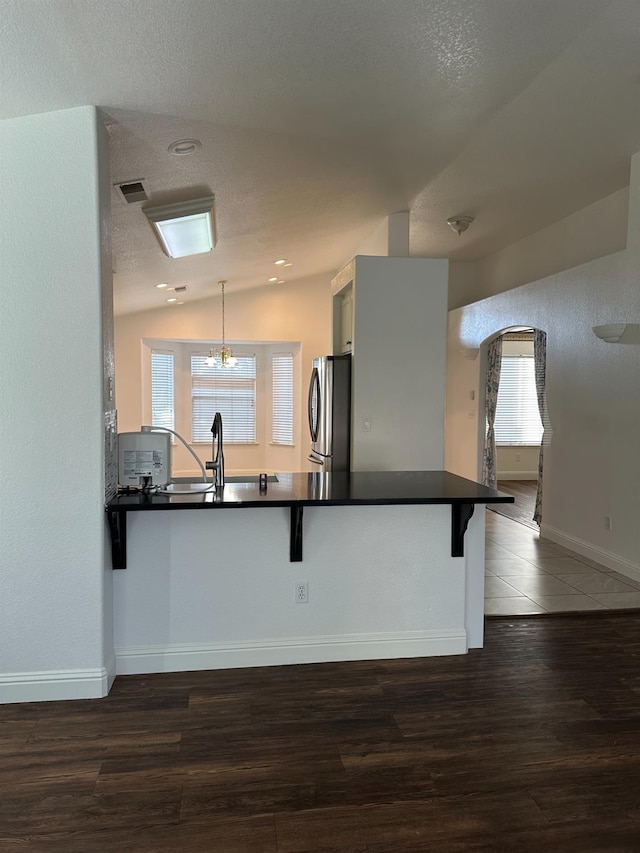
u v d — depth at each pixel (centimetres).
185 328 802
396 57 242
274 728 249
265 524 300
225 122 279
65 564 268
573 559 503
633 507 447
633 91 312
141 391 794
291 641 307
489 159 405
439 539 317
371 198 458
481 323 711
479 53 252
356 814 200
